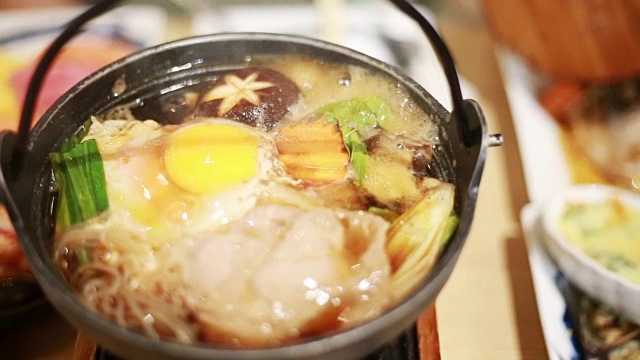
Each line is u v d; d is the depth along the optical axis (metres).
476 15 0.69
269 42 0.38
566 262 0.47
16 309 0.42
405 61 0.60
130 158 0.34
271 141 0.35
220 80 0.38
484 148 0.30
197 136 0.35
